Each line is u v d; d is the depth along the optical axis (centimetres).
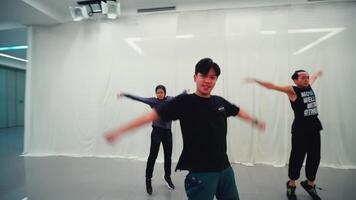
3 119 930
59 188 298
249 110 412
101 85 470
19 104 1008
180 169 132
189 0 424
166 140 297
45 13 437
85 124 474
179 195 277
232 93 419
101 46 473
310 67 400
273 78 410
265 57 414
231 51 424
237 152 415
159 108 129
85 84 477
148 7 446
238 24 423
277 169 376
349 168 376
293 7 408
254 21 418
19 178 336
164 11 446
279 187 297
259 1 414
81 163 415
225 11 427
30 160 436
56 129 484
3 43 621
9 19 462
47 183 316
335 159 388
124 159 443
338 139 389
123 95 289
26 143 487
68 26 486
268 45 413
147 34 455
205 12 434
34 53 495
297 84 261
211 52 429
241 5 420
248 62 418
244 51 420
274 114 407
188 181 131
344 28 394
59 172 365
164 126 294
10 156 468
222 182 136
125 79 462
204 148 130
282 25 410
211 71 132
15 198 268
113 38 469
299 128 257
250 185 304
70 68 484
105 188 298
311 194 260
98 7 427
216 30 429
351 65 390
